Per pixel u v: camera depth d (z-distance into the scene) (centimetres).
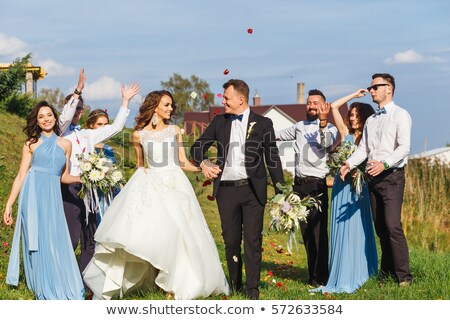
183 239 1310
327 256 1636
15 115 3922
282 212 1375
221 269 1359
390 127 1490
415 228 2883
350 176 1551
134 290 1362
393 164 1463
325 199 1631
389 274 1538
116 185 1469
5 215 1377
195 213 1358
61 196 1378
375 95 1509
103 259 1316
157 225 1272
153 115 1379
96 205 1428
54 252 1341
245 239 1362
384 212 1506
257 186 1357
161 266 1268
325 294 1450
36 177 1359
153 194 1305
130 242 1251
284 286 1591
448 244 2795
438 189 3134
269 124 1389
